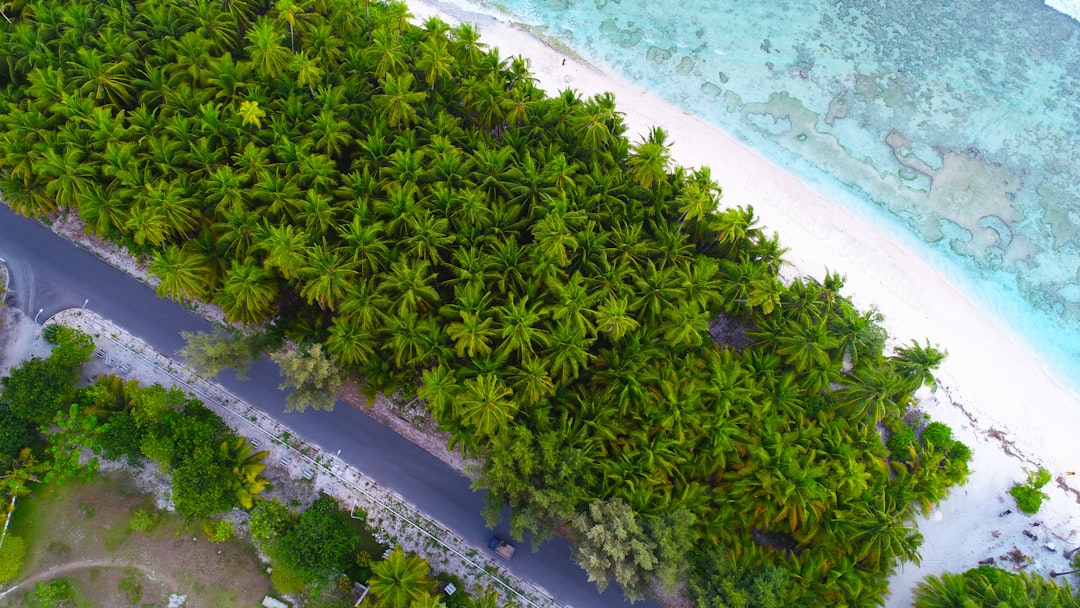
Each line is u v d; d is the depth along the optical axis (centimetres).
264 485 2866
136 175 2884
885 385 2928
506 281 2900
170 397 2884
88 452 2975
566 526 2928
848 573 2702
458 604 2836
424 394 2658
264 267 2842
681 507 2708
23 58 3173
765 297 2986
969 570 3081
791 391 2923
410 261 2883
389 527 2959
